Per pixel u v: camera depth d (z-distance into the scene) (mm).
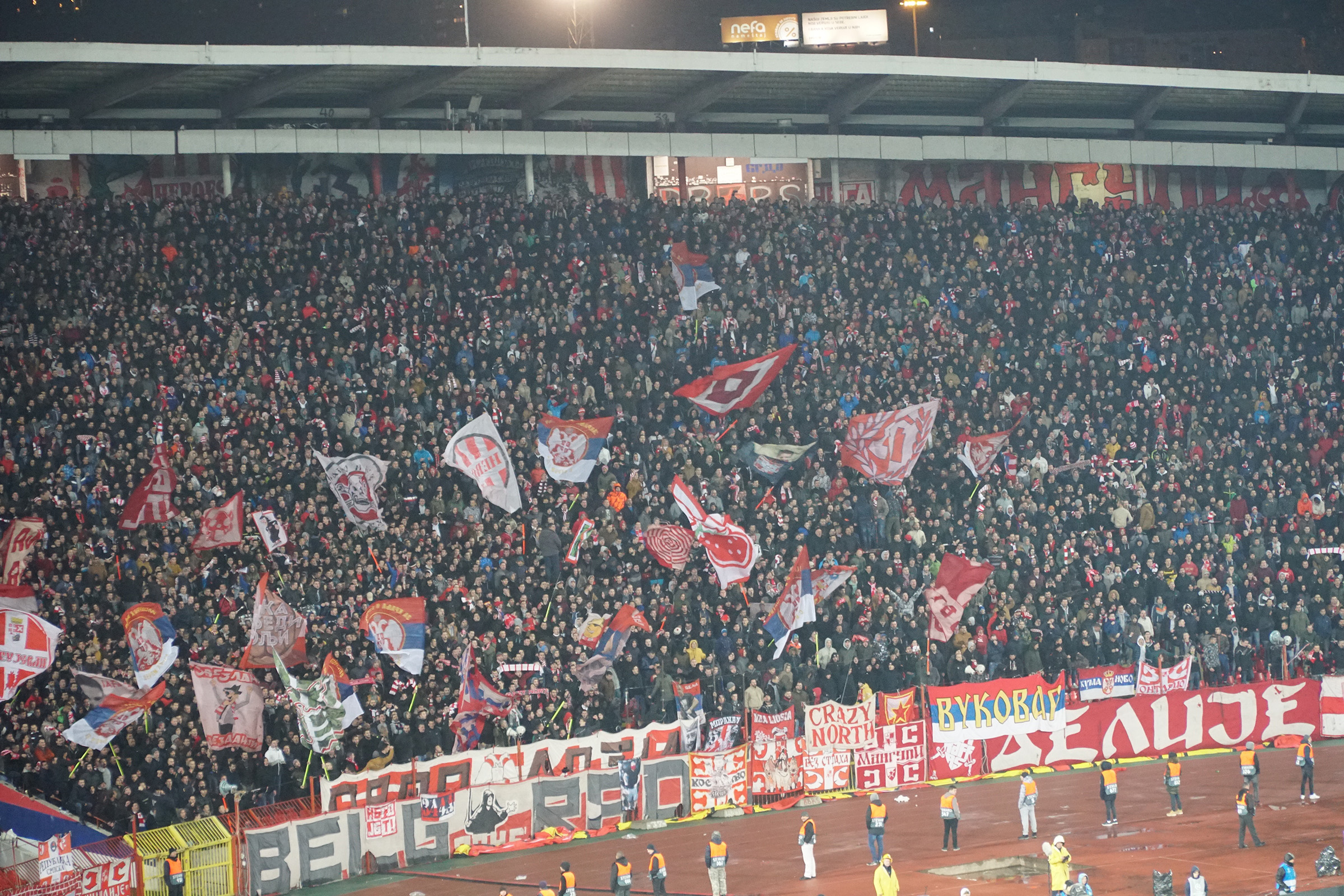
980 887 37781
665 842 43875
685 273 60750
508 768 44281
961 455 56094
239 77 62594
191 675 42969
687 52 64250
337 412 53688
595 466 53938
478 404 54938
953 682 50812
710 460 54406
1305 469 59594
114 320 54750
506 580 48594
